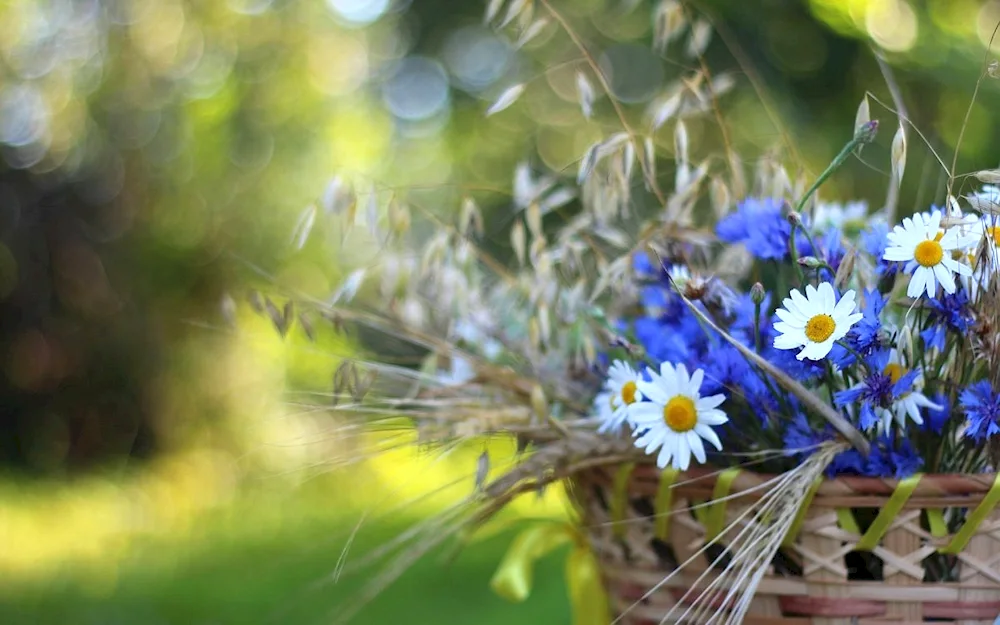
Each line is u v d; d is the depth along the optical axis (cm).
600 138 102
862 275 88
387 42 627
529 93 477
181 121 533
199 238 534
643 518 89
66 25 527
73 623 264
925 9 276
